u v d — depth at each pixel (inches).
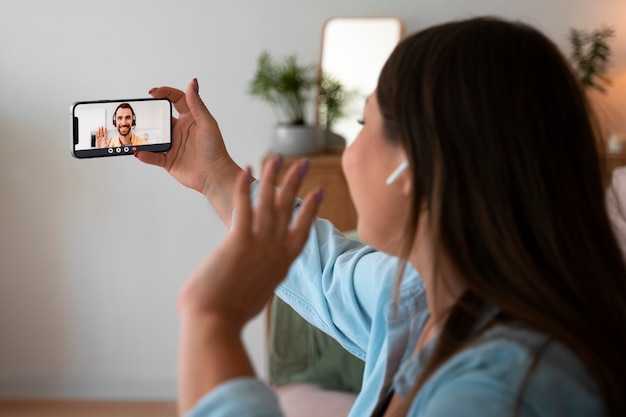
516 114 30.6
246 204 30.5
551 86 31.3
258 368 157.5
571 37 147.4
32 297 155.9
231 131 150.5
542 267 30.9
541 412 28.3
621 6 145.9
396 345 38.6
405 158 33.3
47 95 149.9
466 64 31.0
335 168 137.5
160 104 48.3
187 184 48.5
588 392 29.2
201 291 29.6
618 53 146.4
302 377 105.0
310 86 145.9
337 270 46.9
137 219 153.3
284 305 107.3
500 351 29.8
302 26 148.5
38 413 151.4
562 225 30.8
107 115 47.4
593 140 32.2
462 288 33.1
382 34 148.1
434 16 147.9
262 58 145.6
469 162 30.7
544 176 30.7
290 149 142.5
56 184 152.4
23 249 154.5
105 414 151.2
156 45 148.7
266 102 149.3
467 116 30.7
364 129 34.8
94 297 155.8
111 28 148.3
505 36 31.6
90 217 153.4
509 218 30.5
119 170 152.1
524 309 30.3
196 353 28.6
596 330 30.5
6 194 152.7
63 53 148.9
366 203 34.6
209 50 148.8
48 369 157.8
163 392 157.5
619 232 38.6
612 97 146.9
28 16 148.1
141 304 155.9
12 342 157.2
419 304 38.8
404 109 31.8
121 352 157.3
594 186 32.0
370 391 39.8
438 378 30.3
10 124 150.7
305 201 31.5
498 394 28.4
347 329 46.3
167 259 154.4
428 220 32.1
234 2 147.6
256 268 30.2
